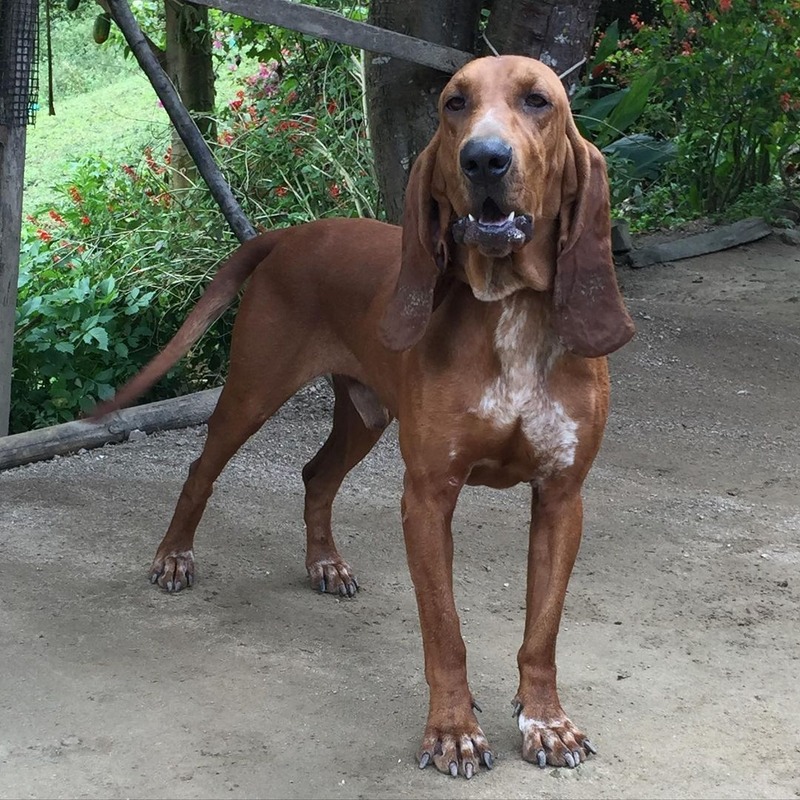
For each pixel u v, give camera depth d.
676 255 4.80
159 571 2.09
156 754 1.56
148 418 2.92
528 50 3.11
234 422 2.02
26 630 1.90
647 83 4.82
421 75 3.21
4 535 2.28
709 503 2.59
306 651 1.86
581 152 1.52
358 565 2.22
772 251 4.92
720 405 3.31
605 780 1.52
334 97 3.99
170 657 1.83
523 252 1.50
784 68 4.99
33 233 4.16
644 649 1.89
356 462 2.09
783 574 2.22
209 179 2.96
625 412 3.22
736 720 1.67
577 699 1.72
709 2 5.19
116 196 3.84
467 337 1.55
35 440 2.72
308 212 3.65
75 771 1.52
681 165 5.46
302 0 4.07
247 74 6.09
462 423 1.55
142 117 6.28
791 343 3.82
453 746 1.54
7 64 2.66
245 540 2.32
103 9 4.18
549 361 1.56
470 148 1.40
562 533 1.60
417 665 1.83
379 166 3.35
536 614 1.60
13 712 1.66
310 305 1.94
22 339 3.06
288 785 1.50
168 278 3.37
